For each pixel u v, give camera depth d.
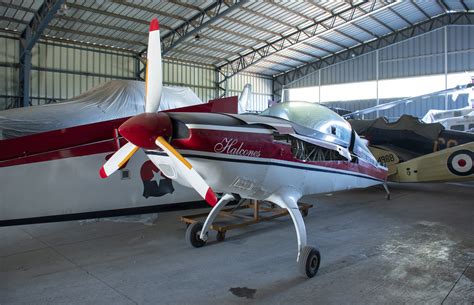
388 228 4.45
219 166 2.76
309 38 15.54
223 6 12.12
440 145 7.15
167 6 11.48
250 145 2.91
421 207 5.80
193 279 2.92
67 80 12.93
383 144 7.78
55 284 2.84
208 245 3.84
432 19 17.33
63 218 3.87
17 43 11.75
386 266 3.14
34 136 3.65
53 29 11.77
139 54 14.66
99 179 4.07
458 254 3.44
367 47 19.08
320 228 4.48
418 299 2.50
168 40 14.03
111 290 2.72
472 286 2.71
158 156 2.73
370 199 6.57
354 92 19.47
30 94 12.12
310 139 3.51
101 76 13.75
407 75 18.00
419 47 17.67
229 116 2.99
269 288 2.73
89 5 10.57
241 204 4.84
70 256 3.51
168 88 5.45
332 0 13.34
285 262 3.29
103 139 4.06
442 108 17.14
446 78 16.94
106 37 12.95
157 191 4.56
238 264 3.25
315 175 3.65
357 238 4.02
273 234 4.24
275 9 13.13
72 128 3.87
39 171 3.68
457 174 6.78
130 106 4.85
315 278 2.91
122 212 4.32
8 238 4.14
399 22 17.20
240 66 18.27
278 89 21.66
